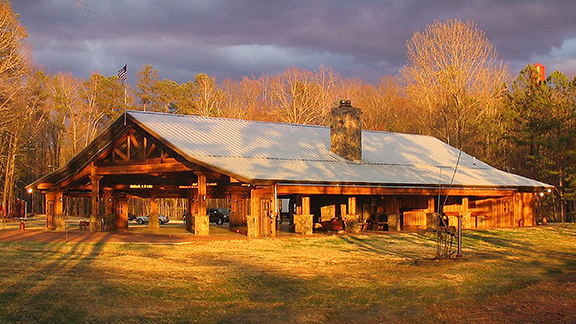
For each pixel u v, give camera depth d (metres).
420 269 18.33
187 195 36.28
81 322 11.30
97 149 30.98
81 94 76.25
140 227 38.41
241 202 36.97
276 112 73.94
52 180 33.53
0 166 60.66
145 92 78.50
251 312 12.27
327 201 35.31
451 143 57.44
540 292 14.52
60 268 17.61
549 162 44.25
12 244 24.05
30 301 12.93
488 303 13.16
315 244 24.44
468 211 34.31
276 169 27.25
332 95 76.81
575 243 27.42
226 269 17.73
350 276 16.86
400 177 31.48
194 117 32.75
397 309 12.59
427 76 63.56
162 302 13.08
